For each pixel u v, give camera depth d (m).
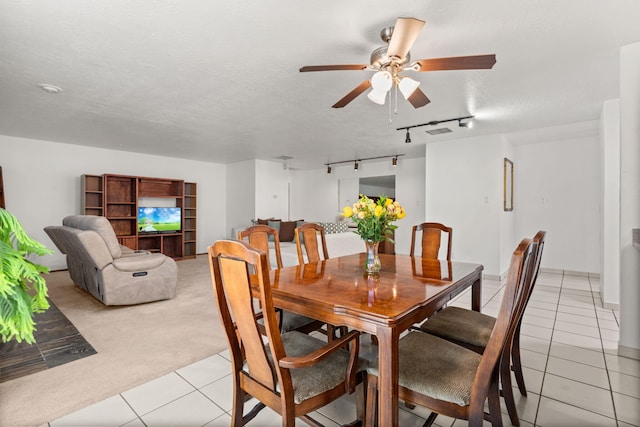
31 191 5.24
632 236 2.28
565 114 3.81
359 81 2.80
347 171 8.30
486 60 1.82
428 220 5.46
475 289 2.20
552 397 1.81
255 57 2.38
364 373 1.46
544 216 5.43
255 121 4.11
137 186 6.15
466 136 4.97
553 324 2.96
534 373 2.08
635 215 2.31
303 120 4.06
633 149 2.29
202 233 7.56
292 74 2.66
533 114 3.81
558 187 5.30
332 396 1.30
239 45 2.20
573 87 2.98
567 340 2.60
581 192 5.12
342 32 2.03
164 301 3.70
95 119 4.03
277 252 2.50
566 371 2.11
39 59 2.40
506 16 1.87
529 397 1.81
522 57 2.38
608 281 3.44
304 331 2.08
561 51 2.29
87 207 5.64
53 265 5.45
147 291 3.54
